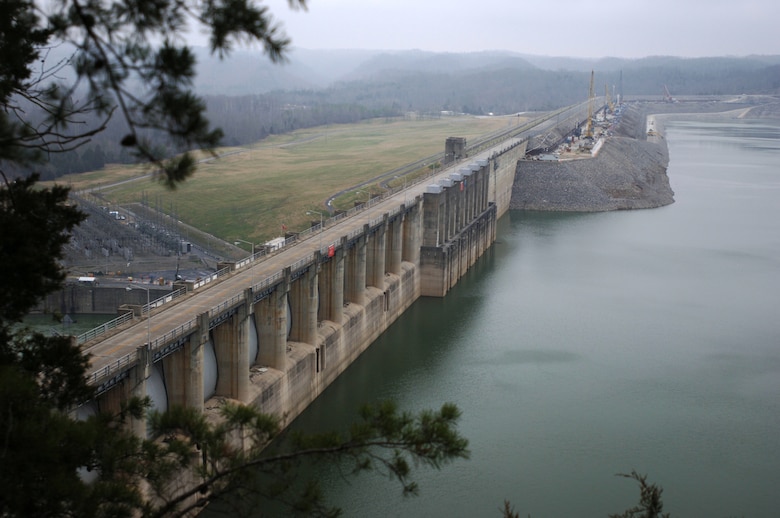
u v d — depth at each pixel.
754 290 139.25
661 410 87.44
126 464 32.31
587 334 113.75
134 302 126.88
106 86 22.41
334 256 97.62
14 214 33.97
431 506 66.50
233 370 74.19
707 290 139.00
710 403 89.75
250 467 28.95
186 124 22.45
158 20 21.98
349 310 104.12
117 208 197.75
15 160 28.02
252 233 189.00
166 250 163.88
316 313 91.75
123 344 63.03
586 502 68.00
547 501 67.94
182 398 66.62
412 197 142.38
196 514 59.84
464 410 86.19
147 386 62.94
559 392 91.81
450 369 99.38
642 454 77.06
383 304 115.69
